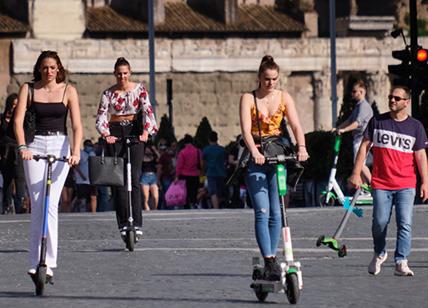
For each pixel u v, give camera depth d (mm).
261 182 27250
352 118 48844
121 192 38438
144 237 42781
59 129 29641
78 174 71875
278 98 27812
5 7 143250
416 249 37469
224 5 147625
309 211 54625
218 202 76125
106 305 26609
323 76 149750
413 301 27016
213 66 146375
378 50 150250
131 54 144500
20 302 27172
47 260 29109
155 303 26844
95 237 43094
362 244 39312
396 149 31391
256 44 148250
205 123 112125
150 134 39312
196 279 30859
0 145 57375
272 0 152000
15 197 57531
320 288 29156
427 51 64688
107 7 146125
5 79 141250
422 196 31453
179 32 146125
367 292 28469
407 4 157750
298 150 27406
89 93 143125
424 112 75125
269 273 26688
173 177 80938
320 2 154750
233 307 26219
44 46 141625
